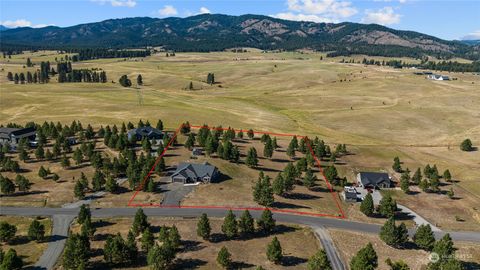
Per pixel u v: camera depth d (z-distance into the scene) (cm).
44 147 13962
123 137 13800
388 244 8300
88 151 12781
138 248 7712
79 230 8350
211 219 9000
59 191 10350
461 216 10031
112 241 7119
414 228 9244
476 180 12500
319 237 8462
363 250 6850
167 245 6969
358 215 9788
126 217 8994
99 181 10500
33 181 11006
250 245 7981
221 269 7056
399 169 13188
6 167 11594
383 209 9656
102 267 7069
